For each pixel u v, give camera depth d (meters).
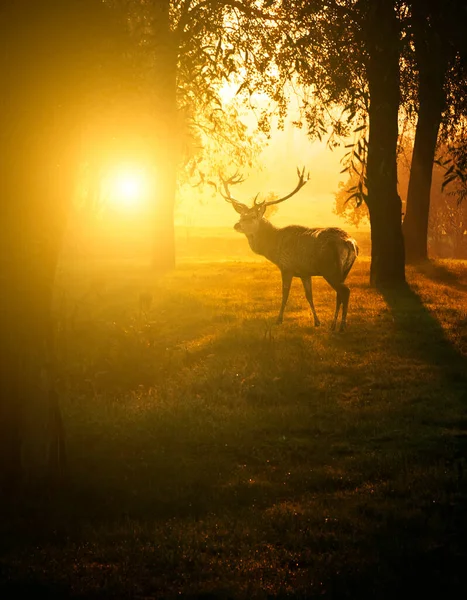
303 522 9.23
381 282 30.41
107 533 9.09
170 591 7.43
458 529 8.73
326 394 15.59
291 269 21.97
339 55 12.43
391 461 11.60
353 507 9.82
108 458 12.18
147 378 17.02
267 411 14.55
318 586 7.37
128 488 10.84
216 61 13.26
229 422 13.82
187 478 11.18
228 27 14.38
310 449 12.52
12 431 10.31
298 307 25.58
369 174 16.09
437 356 18.38
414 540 8.52
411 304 25.52
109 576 7.78
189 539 8.77
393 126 27.41
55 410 10.71
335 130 14.13
